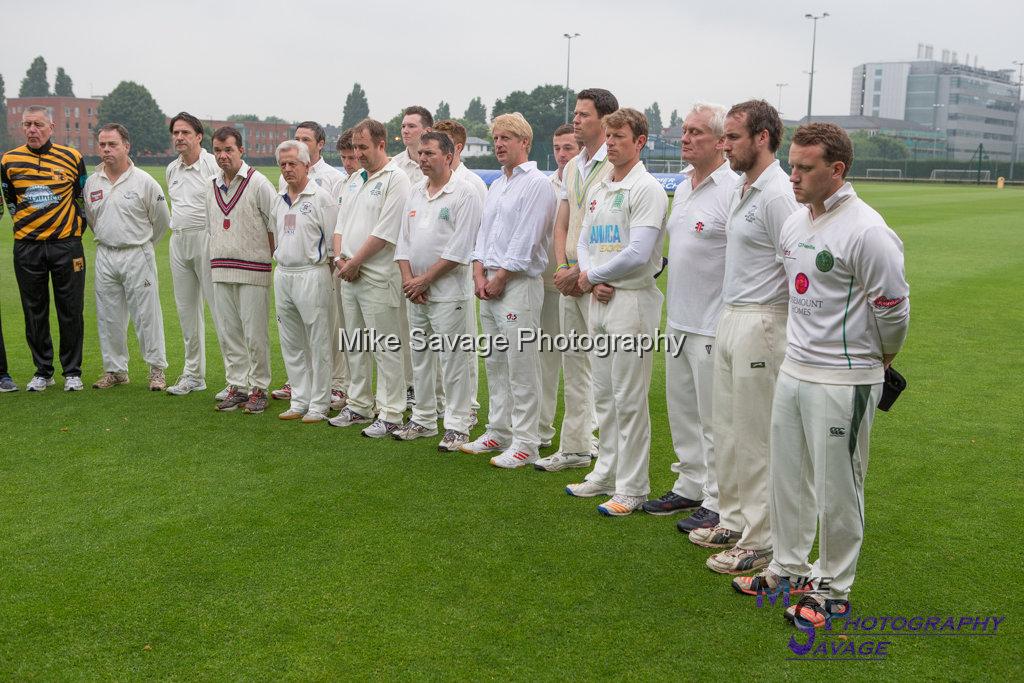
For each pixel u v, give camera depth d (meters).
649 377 4.44
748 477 3.76
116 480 4.84
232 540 4.05
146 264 6.68
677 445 4.42
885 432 5.64
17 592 3.54
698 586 3.62
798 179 3.08
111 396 6.64
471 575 3.71
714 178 3.95
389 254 5.64
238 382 6.34
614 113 4.30
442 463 5.20
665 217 4.32
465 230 5.24
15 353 8.02
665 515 4.42
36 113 6.40
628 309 4.32
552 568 3.78
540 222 4.95
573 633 3.24
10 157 6.41
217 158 5.93
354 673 2.98
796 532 3.48
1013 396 6.43
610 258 4.36
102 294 6.74
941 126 120.06
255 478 4.90
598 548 4.00
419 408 5.74
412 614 3.37
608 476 4.66
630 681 2.93
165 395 6.70
